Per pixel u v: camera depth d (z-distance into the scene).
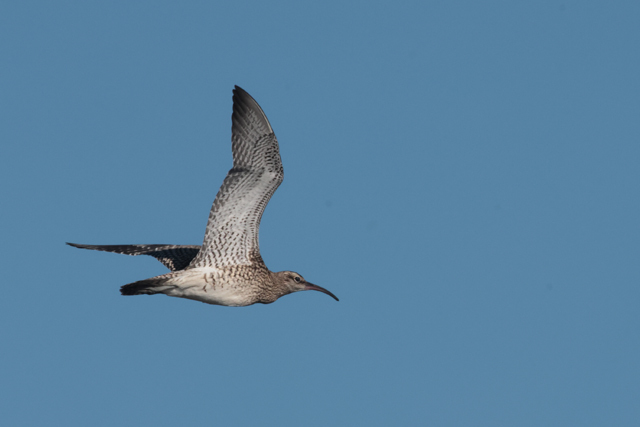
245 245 17.16
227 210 16.91
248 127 16.92
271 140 16.88
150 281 16.20
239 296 17.17
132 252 18.83
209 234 16.86
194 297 16.92
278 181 17.00
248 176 16.91
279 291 18.20
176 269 18.41
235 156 16.84
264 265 17.59
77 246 18.80
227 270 16.92
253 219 17.09
